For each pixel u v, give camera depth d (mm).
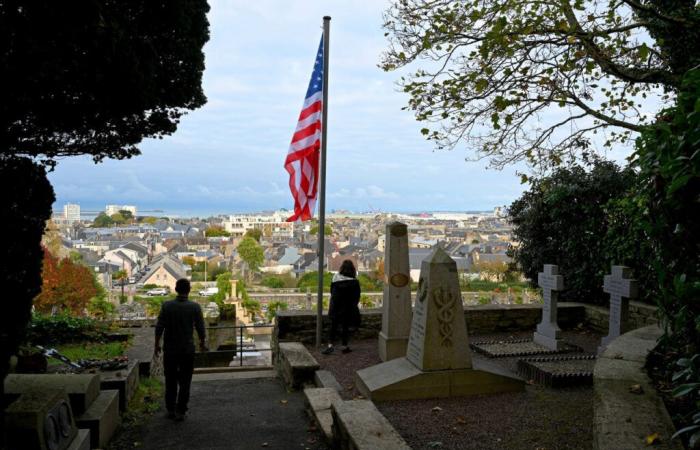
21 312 4238
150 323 12062
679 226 3391
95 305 18484
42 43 4637
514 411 5684
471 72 7281
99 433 5379
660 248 4031
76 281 30125
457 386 6277
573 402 5957
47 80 4973
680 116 3139
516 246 13852
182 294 6664
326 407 5953
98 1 5219
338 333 10297
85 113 6039
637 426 3289
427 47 7145
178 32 6820
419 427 5266
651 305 9453
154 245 176375
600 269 11102
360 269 89688
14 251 4141
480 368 6438
